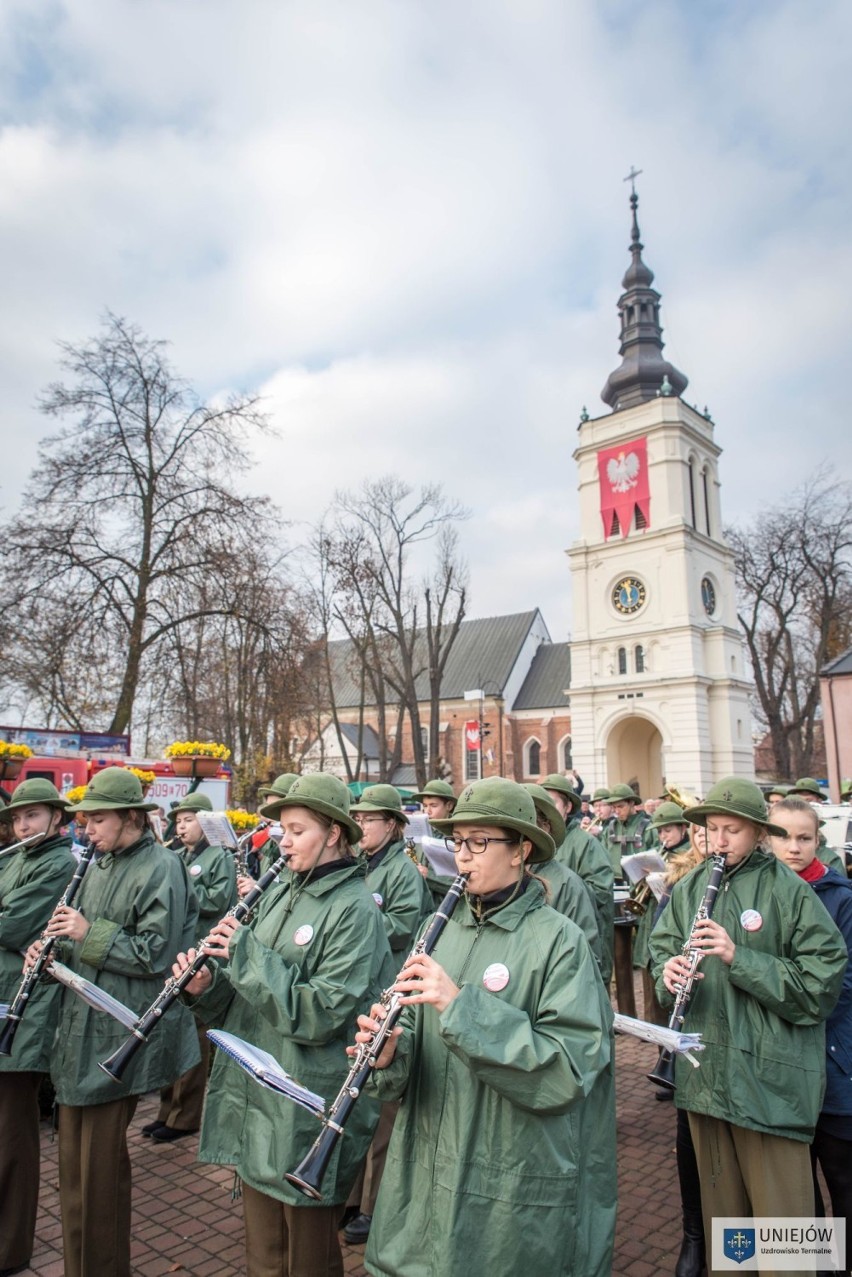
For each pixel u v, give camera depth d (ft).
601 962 21.94
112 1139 13.33
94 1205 13.08
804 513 133.59
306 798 12.26
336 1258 11.32
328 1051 11.57
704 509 151.12
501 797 9.84
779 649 143.64
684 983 12.66
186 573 71.67
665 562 140.87
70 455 71.36
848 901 14.29
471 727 129.08
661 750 150.00
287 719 80.74
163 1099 21.20
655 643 140.56
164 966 14.17
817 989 12.16
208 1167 19.04
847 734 100.42
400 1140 9.82
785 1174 12.19
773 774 155.53
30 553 67.92
